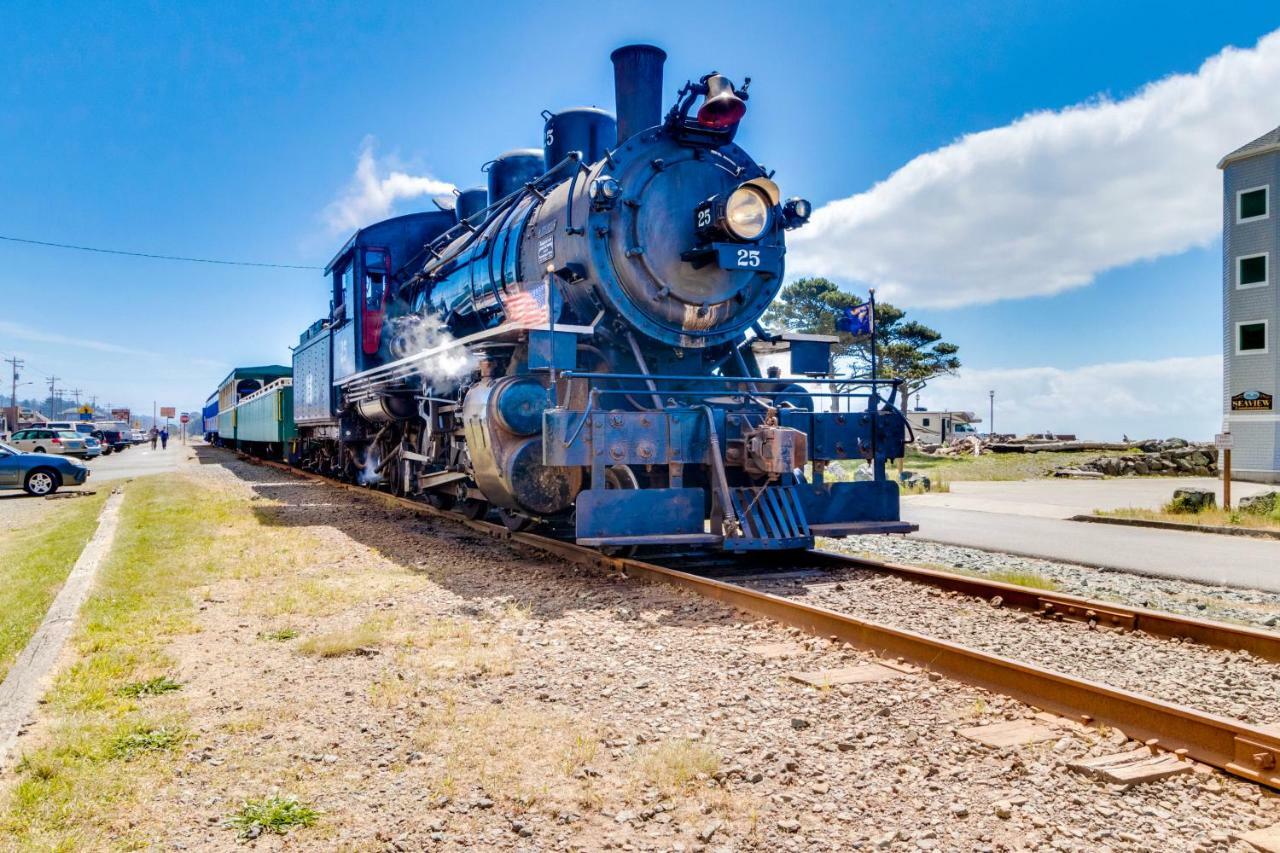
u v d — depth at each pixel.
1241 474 26.78
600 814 3.11
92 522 12.20
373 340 13.51
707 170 8.59
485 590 6.95
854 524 8.18
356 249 13.55
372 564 8.15
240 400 38.62
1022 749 3.65
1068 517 14.12
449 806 3.16
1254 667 4.87
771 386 9.05
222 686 4.50
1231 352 27.34
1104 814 3.09
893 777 3.40
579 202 8.24
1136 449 36.75
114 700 4.24
